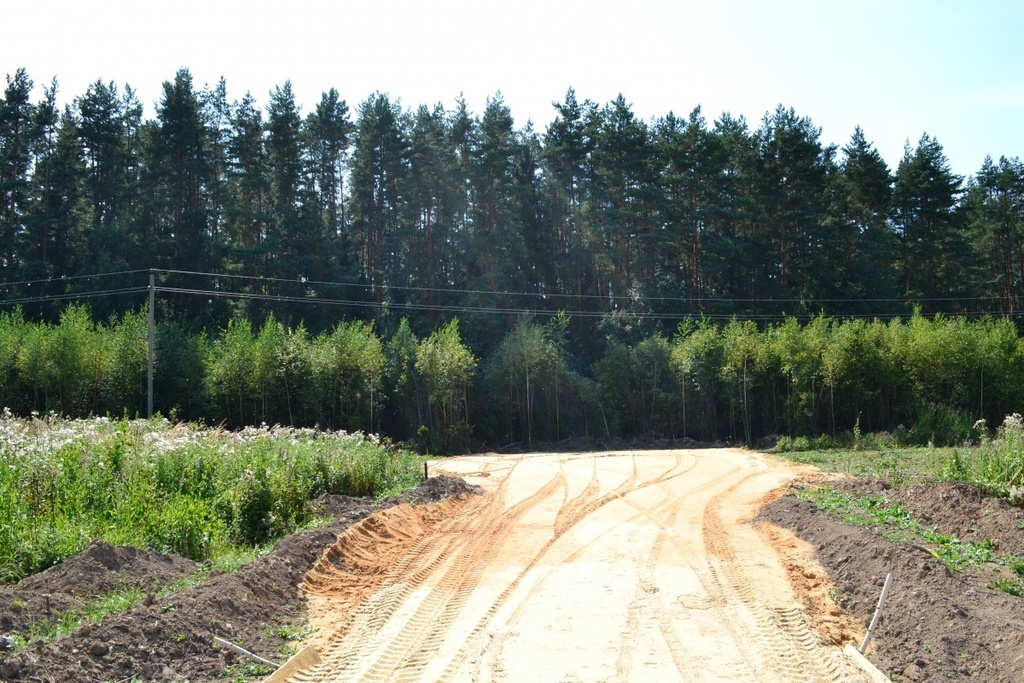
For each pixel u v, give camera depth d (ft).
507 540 48.19
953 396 124.47
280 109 171.53
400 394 127.34
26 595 29.27
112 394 115.55
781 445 111.34
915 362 126.31
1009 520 41.09
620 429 138.62
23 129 167.73
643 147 171.42
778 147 174.19
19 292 154.61
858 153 184.96
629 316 162.71
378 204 182.91
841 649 28.84
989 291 191.21
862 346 126.00
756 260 173.27
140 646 25.80
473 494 67.15
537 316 171.53
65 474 46.29
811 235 177.58
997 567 35.76
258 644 29.17
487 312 157.58
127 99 191.11
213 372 117.80
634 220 173.17
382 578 39.70
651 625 31.42
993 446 56.54
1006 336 125.18
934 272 194.39
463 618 32.73
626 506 60.03
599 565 41.32
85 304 137.18
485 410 136.46
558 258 185.26
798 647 28.84
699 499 63.10
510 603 34.78
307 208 170.30
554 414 137.69
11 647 24.53
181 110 161.48
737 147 187.21
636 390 141.38
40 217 157.28
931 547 38.99
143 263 157.17
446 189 178.81
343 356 124.26
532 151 197.47
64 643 24.41
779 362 131.54
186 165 163.73
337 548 42.34
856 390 126.21
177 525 42.83
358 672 26.86
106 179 172.96
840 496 56.34
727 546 45.52
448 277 176.96
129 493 45.75
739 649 28.60
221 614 30.35
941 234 188.44
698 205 180.45
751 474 78.79
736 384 133.39
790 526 49.29
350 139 192.85
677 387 139.74
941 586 32.09
